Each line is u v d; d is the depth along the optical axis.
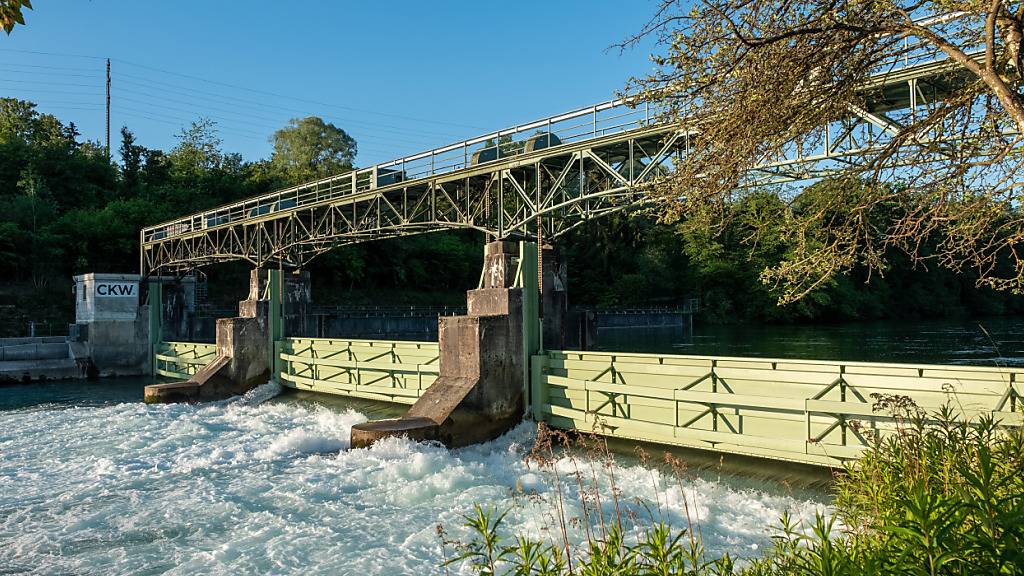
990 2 5.80
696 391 14.02
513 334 17.73
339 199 25.64
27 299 47.34
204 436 19.88
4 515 12.54
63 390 32.12
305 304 31.70
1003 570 2.88
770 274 8.03
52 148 67.00
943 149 6.68
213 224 33.91
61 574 9.73
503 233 19.48
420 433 15.88
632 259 82.00
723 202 7.72
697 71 6.92
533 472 14.12
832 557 3.40
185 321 39.84
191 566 9.82
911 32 5.76
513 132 19.83
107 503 13.16
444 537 10.46
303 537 10.82
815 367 12.54
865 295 69.12
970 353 33.25
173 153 84.44
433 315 59.06
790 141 7.18
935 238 8.16
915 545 2.94
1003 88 5.01
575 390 16.80
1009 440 5.05
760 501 11.59
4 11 4.60
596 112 17.66
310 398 25.48
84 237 53.38
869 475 5.52
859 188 7.64
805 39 6.37
